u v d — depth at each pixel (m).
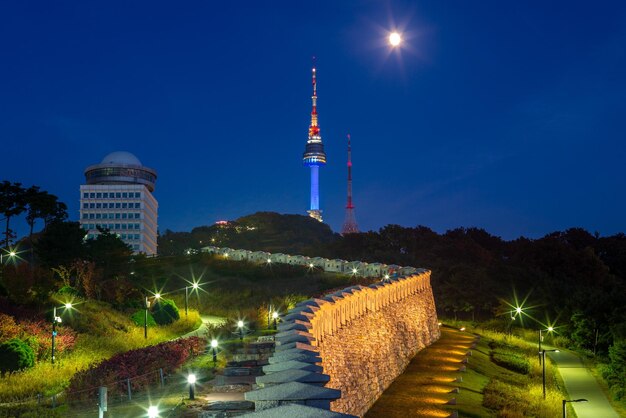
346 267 105.25
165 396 32.03
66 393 34.69
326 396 15.45
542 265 136.25
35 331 49.94
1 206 89.88
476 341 81.44
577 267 136.12
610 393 65.75
